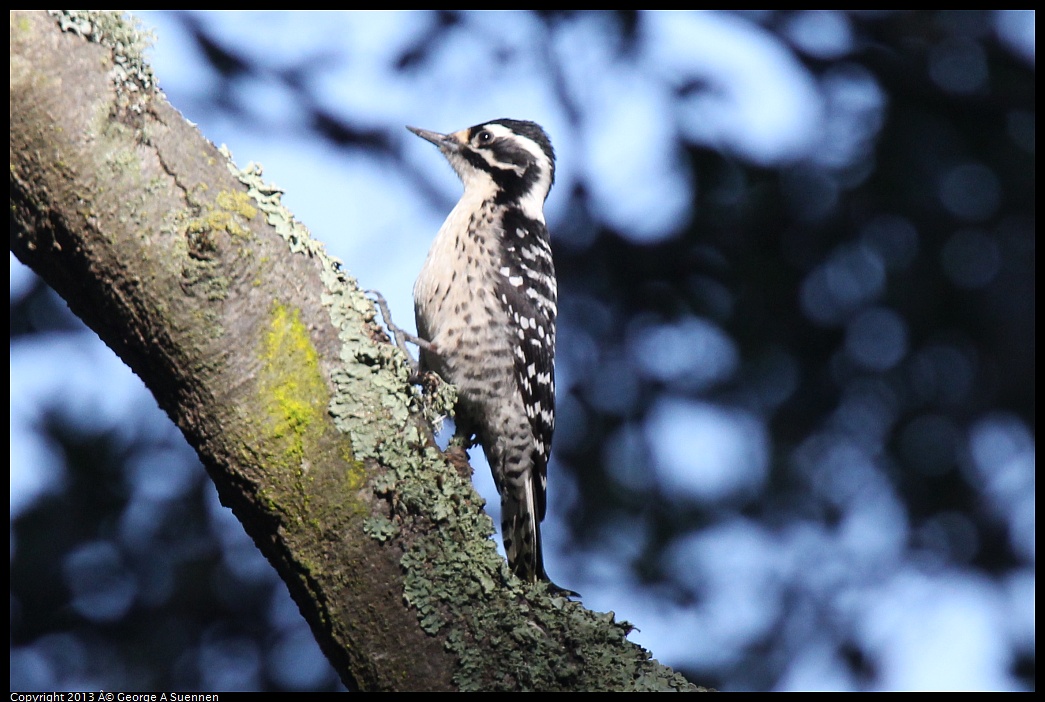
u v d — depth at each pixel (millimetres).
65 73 4863
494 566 5117
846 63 13109
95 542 11500
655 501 13391
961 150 13188
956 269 13430
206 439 4906
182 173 4957
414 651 4871
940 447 13695
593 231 13508
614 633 5141
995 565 13898
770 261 13266
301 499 4895
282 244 5094
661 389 13602
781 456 13531
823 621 13562
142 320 4875
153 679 11188
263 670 11508
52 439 11516
